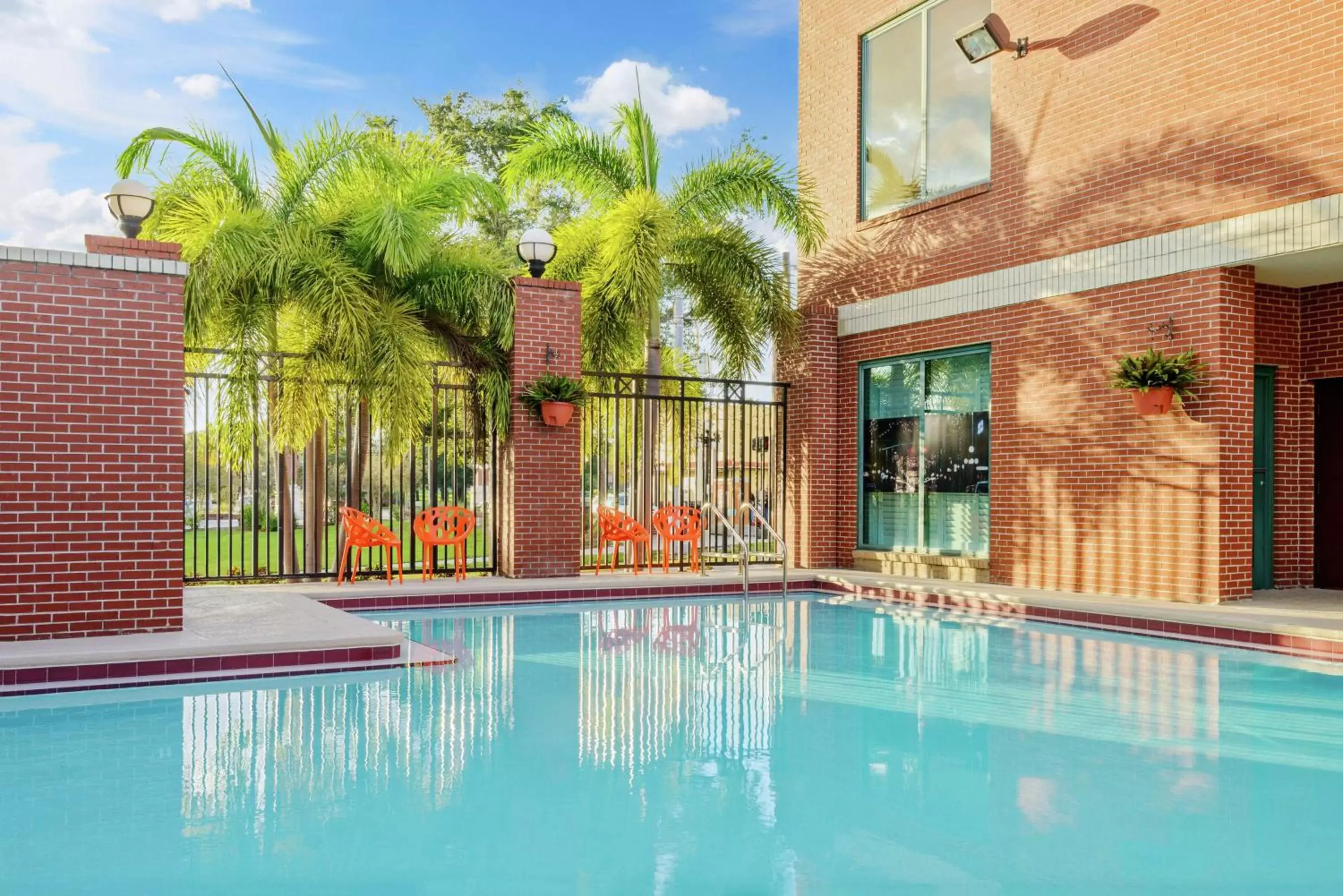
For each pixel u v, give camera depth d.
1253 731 4.72
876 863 3.06
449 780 3.88
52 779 3.87
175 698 5.33
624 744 4.43
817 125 12.94
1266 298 9.32
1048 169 9.80
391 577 9.75
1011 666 6.40
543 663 6.41
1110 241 9.19
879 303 11.86
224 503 20.56
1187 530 8.49
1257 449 9.34
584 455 13.55
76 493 6.18
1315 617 7.38
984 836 3.30
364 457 11.03
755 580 10.59
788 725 4.79
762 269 12.41
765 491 12.93
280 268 9.71
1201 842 3.25
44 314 6.13
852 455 12.27
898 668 6.28
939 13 11.23
